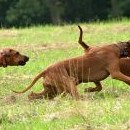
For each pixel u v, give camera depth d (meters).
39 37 23.55
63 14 50.38
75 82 14.94
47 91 14.86
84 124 12.77
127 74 15.37
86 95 15.14
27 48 21.28
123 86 15.86
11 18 49.03
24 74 17.59
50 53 20.14
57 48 21.03
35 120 13.34
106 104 13.90
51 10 49.84
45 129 12.74
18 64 15.48
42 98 14.88
